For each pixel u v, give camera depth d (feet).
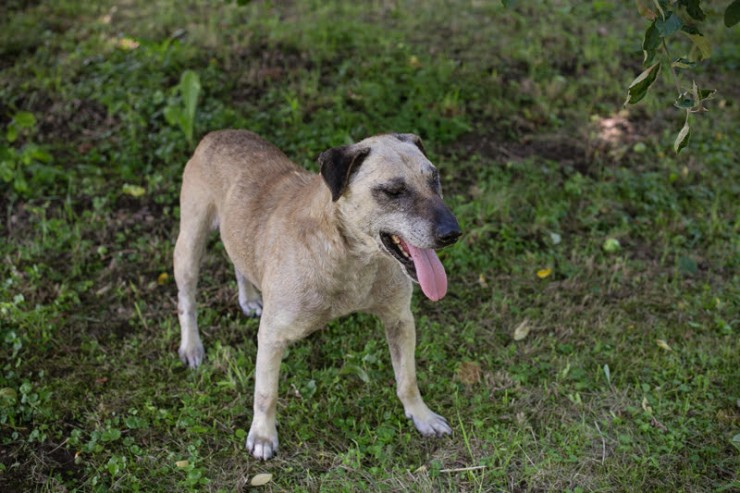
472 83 21.76
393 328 11.66
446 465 11.44
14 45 22.41
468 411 12.48
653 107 21.48
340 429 12.15
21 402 12.32
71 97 20.16
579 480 11.10
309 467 11.42
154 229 16.79
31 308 14.47
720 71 23.71
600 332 14.29
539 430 12.15
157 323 14.48
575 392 12.84
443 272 10.12
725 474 11.26
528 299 15.20
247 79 21.09
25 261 15.61
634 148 19.80
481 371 13.34
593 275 15.81
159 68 21.11
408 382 11.92
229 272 15.81
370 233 10.08
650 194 17.97
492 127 20.36
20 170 17.31
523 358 13.66
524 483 11.16
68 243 16.15
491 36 24.70
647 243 16.88
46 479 11.06
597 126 20.70
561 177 18.71
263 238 11.51
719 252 16.40
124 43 22.66
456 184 18.20
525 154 19.49
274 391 11.41
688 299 15.12
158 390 12.73
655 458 11.44
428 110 20.03
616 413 12.41
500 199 17.44
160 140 18.75
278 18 24.70
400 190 9.84
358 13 25.63
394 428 12.03
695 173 19.07
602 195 18.15
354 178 10.07
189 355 13.50
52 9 24.82
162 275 15.46
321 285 10.59
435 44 23.86
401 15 25.62
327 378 12.97
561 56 23.80
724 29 25.89
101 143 18.95
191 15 24.64
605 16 26.25
